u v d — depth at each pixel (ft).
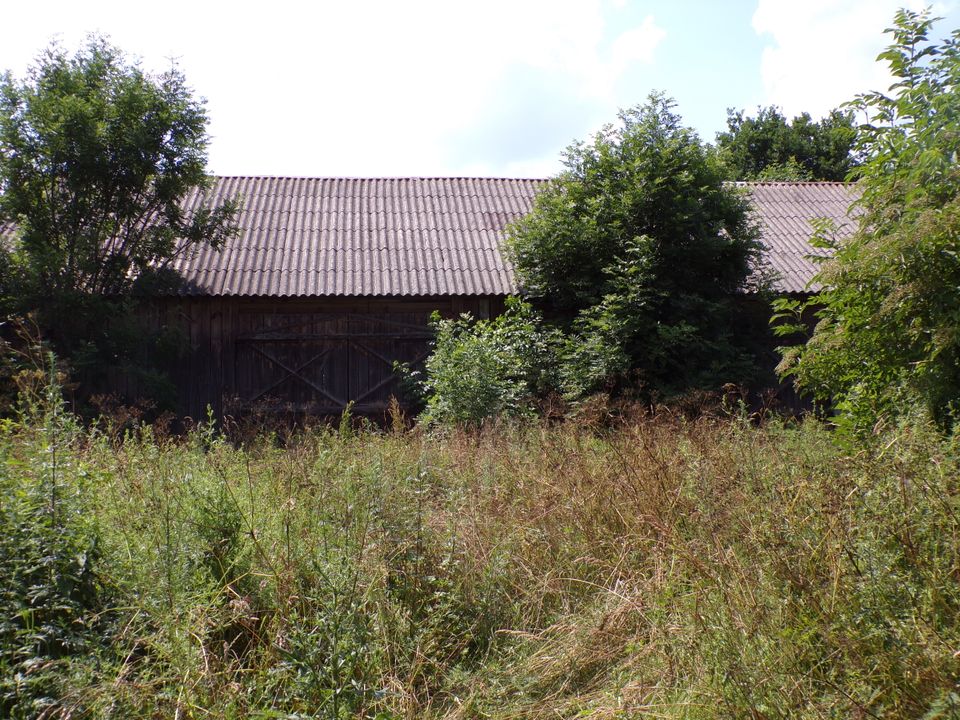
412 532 15.23
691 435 21.65
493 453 22.43
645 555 15.56
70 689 10.16
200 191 58.13
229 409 48.88
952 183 19.94
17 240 46.88
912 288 18.43
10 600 11.37
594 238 48.88
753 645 11.28
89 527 12.92
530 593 15.26
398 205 59.52
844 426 20.90
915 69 21.95
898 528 11.95
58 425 14.80
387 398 50.96
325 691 10.94
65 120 45.37
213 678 10.84
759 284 51.88
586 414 29.86
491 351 41.04
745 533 13.79
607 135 51.55
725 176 51.96
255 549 14.03
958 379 18.67
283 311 50.60
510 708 12.05
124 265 47.83
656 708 11.20
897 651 10.49
